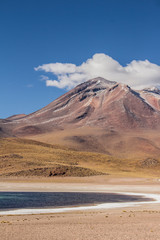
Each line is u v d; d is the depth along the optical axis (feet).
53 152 542.16
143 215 107.86
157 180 341.00
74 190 246.27
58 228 81.61
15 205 147.74
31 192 226.99
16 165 392.06
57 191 237.45
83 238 69.31
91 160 533.14
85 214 113.60
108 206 145.28
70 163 469.57
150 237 70.64
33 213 120.26
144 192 231.30
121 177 366.22
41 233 74.79
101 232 76.07
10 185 278.67
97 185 290.97
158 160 572.10
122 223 90.07
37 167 381.40
